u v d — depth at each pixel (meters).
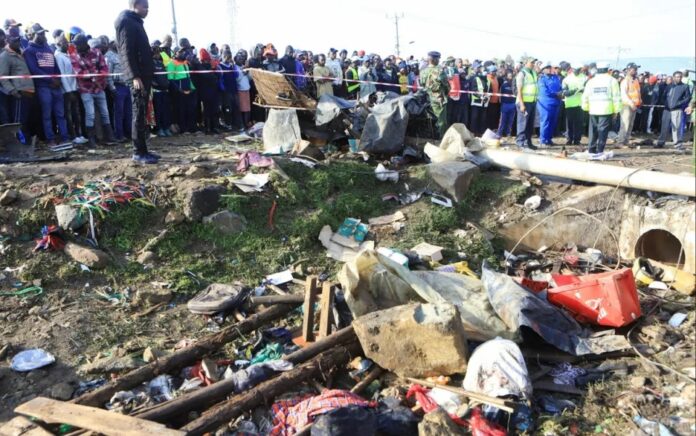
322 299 5.10
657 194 6.96
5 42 8.01
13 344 4.85
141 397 4.32
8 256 5.84
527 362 4.73
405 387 4.43
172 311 5.57
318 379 4.51
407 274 5.40
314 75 11.61
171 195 6.59
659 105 14.75
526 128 11.16
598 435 3.85
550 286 5.68
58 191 6.42
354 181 7.57
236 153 8.23
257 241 6.55
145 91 7.05
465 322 5.08
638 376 4.40
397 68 13.25
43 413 3.79
